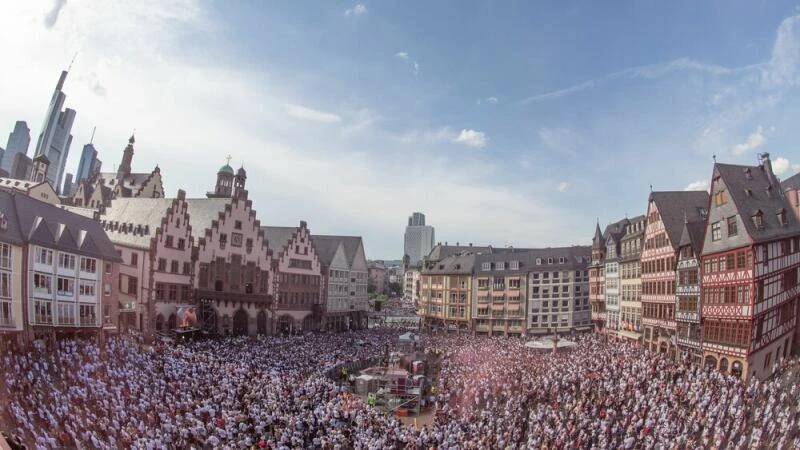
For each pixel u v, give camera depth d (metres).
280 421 39.88
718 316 52.78
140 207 79.88
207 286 84.31
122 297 73.88
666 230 65.50
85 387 38.25
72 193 145.25
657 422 37.91
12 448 27.34
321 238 119.56
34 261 48.78
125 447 32.12
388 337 96.75
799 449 29.88
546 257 112.31
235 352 63.28
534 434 39.31
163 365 48.38
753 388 40.50
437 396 57.31
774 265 50.41
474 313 118.50
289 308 99.81
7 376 36.00
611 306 87.44
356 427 41.19
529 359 65.62
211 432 36.59
